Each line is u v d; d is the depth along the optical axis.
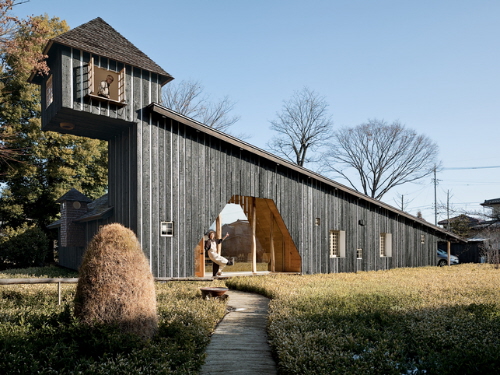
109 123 13.33
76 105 11.98
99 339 5.41
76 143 26.38
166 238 13.22
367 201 20.91
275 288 11.51
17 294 9.70
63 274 17.17
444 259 27.92
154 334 6.20
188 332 6.37
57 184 26.36
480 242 33.44
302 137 38.31
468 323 7.24
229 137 14.70
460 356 5.23
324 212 18.64
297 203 17.42
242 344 6.60
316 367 4.96
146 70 13.49
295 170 17.17
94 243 6.20
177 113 13.45
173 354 5.29
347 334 6.54
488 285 13.37
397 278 15.76
